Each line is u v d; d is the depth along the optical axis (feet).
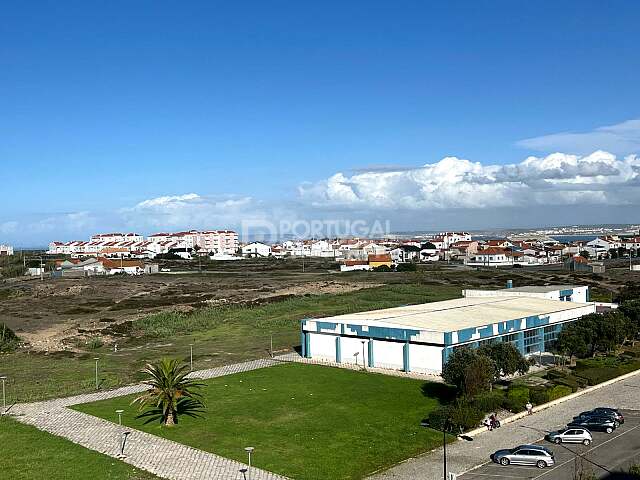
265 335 280.51
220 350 248.52
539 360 223.92
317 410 163.63
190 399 174.19
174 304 380.37
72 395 182.09
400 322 217.97
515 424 152.97
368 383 190.70
